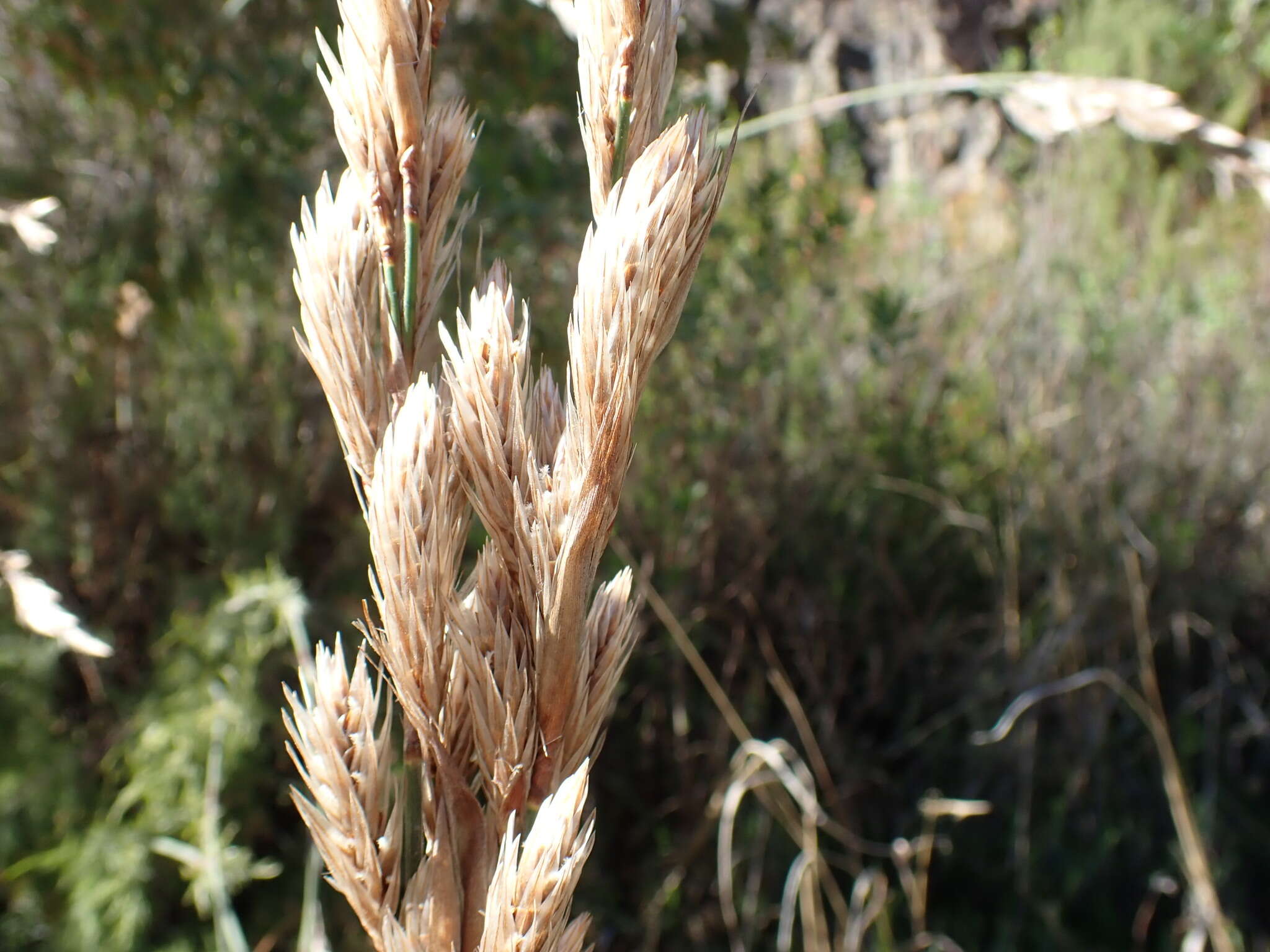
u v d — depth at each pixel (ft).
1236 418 12.07
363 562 9.87
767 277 10.44
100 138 10.96
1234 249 15.62
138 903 7.82
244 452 10.05
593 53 1.88
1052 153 17.66
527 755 1.92
